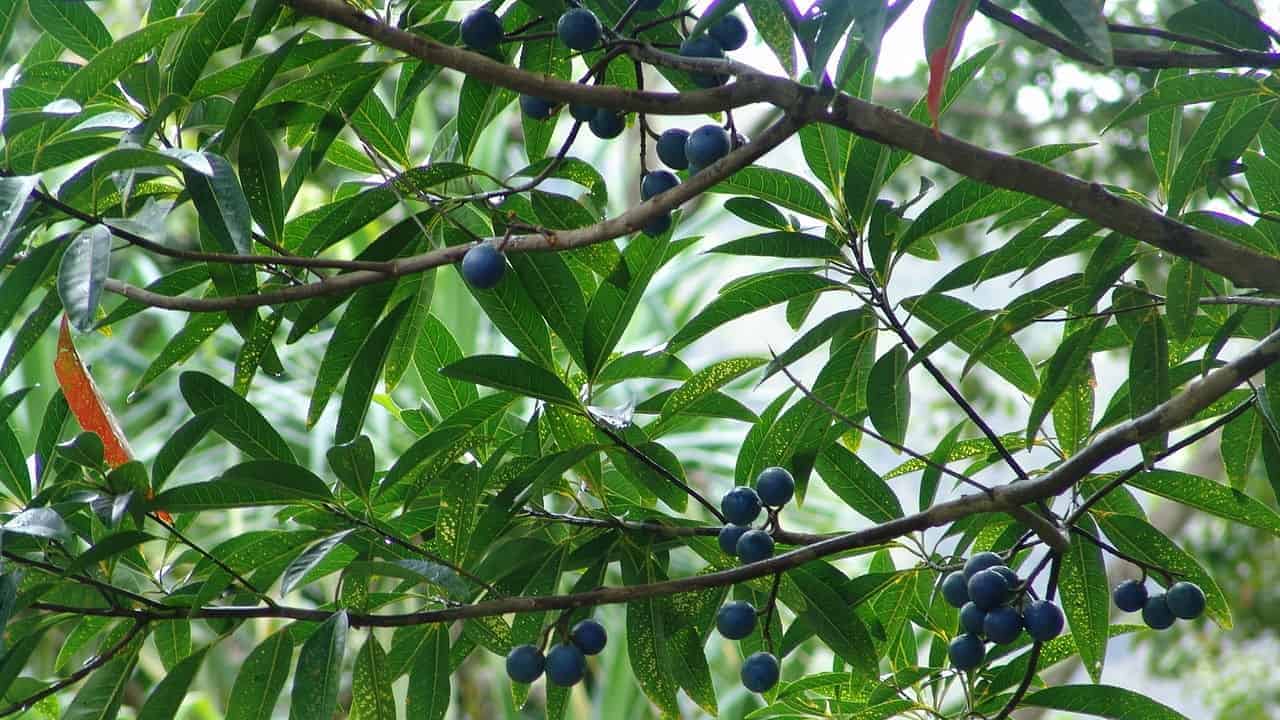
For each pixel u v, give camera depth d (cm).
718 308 197
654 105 180
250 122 191
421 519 204
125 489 187
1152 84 202
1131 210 183
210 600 192
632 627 201
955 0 174
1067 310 194
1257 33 187
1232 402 202
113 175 192
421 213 195
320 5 180
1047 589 195
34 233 194
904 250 197
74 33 192
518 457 200
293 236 201
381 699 197
